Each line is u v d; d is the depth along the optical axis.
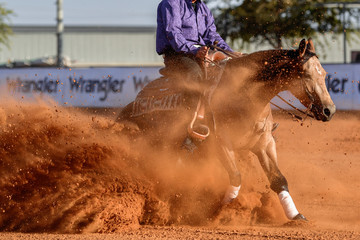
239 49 42.19
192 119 11.09
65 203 10.55
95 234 9.80
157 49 12.44
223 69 11.14
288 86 10.44
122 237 9.37
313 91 10.13
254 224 11.03
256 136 10.90
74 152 11.95
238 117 10.77
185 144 11.66
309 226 10.47
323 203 12.81
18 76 33.94
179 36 11.80
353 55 40.38
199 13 12.33
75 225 10.11
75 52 85.62
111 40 86.19
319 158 19.59
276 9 38.69
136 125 13.05
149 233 9.90
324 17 40.09
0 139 12.06
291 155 20.22
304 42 9.99
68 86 33.25
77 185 11.16
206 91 11.10
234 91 10.84
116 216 10.41
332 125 27.66
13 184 11.10
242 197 11.40
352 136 24.66
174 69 12.05
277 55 10.45
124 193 11.34
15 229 10.23
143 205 11.25
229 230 10.20
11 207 10.55
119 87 32.66
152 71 32.47
